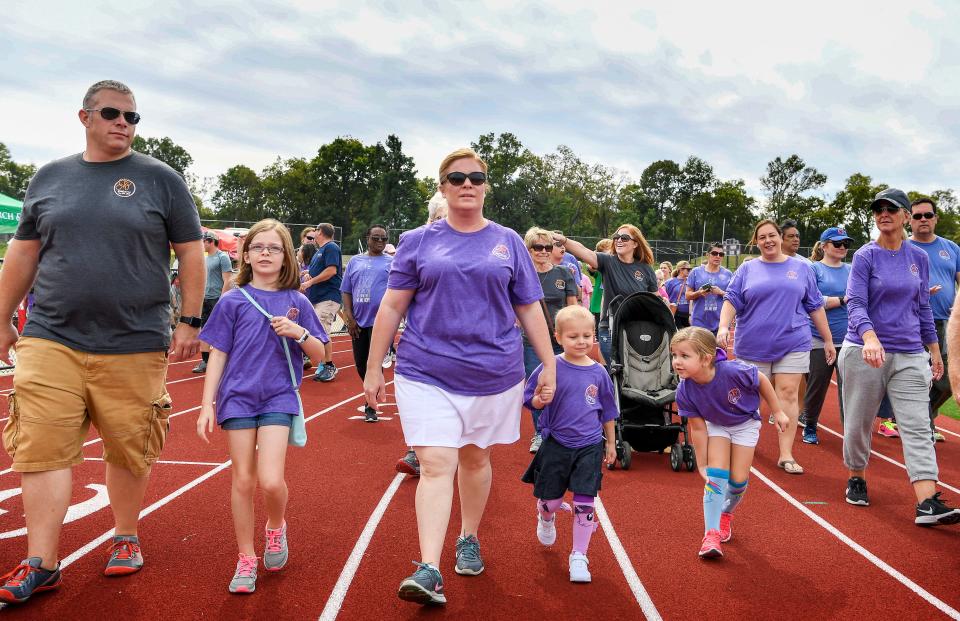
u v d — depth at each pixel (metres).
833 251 8.10
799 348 6.46
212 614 3.35
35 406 3.43
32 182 3.63
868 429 5.31
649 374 6.86
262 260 3.84
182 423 8.01
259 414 3.74
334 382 11.59
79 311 3.50
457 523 4.79
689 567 4.09
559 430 4.11
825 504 5.43
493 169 98.12
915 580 3.93
